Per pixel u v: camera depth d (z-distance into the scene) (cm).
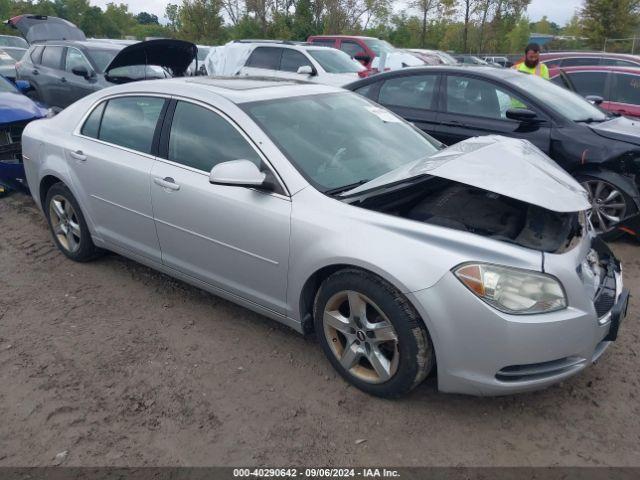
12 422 286
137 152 388
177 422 286
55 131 455
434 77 616
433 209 335
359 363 309
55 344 354
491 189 271
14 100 643
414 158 367
